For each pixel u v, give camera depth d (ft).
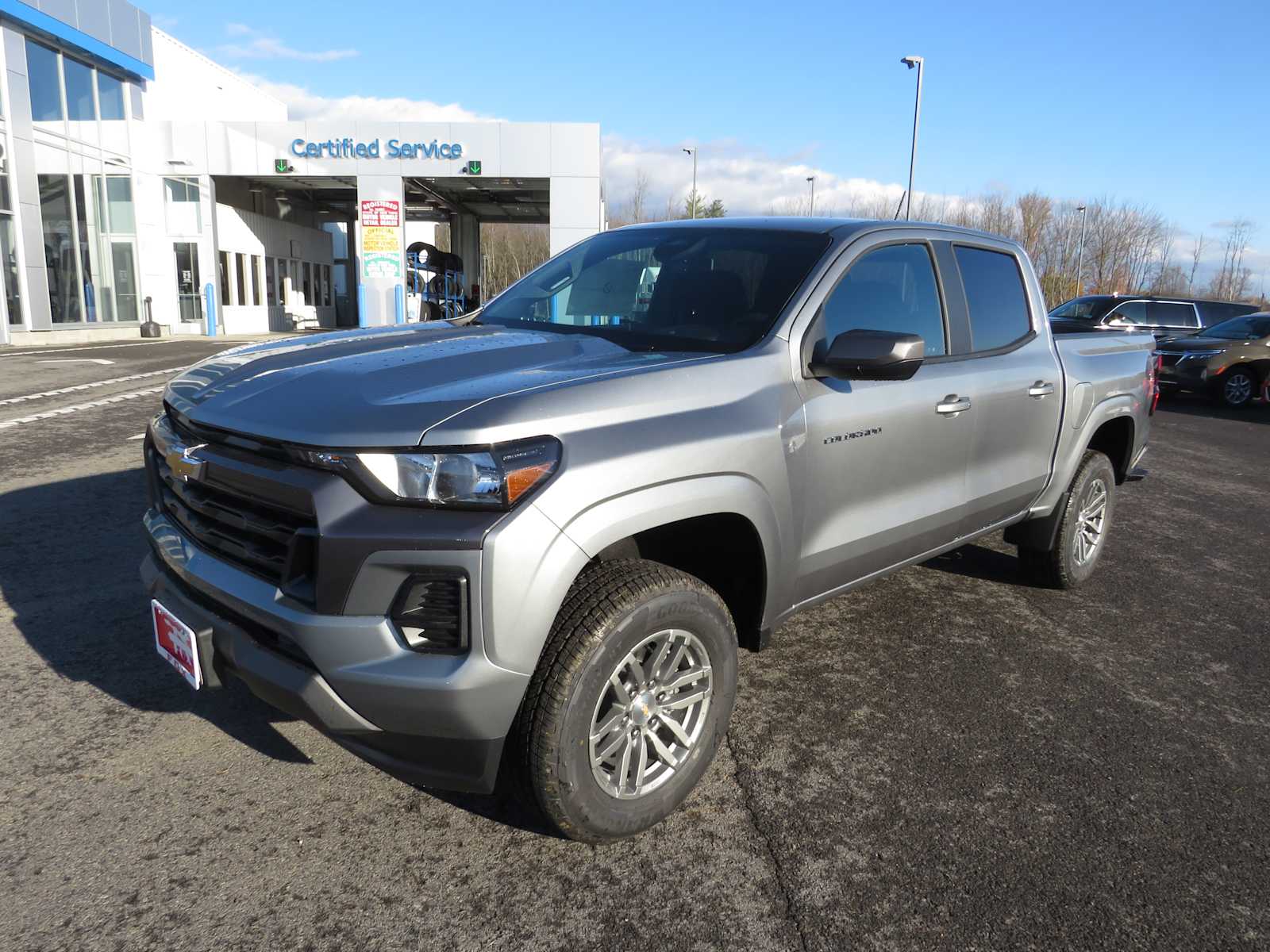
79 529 17.10
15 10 64.44
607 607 7.52
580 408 7.59
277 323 114.11
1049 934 7.38
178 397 8.98
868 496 10.57
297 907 7.35
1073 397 14.47
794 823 8.79
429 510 6.93
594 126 88.22
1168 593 16.62
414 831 8.44
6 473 21.45
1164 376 51.83
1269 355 49.26
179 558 8.29
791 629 13.94
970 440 12.16
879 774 9.78
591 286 11.68
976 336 12.74
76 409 31.68
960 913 7.59
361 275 91.35
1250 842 8.80
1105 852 8.53
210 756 9.55
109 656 11.80
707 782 9.49
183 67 109.50
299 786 9.07
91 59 76.59
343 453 7.00
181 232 93.04
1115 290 176.24
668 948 7.06
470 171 89.66
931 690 11.95
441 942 7.03
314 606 7.03
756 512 8.80
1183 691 12.31
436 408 7.24
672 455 7.91
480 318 11.91
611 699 8.01
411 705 6.93
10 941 6.83
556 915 7.38
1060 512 15.17
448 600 6.93
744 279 10.53
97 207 78.79
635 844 8.37
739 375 8.99
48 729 9.95
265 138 89.35
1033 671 12.71
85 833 8.18
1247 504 25.40
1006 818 9.04
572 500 7.18
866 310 10.82
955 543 12.70
